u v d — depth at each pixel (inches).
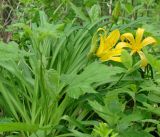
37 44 33.5
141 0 59.5
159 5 63.1
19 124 29.6
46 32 32.0
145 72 41.3
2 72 40.8
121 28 45.1
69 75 34.5
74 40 43.6
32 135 33.6
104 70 33.9
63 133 35.9
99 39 42.3
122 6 56.4
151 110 32.0
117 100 32.8
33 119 36.6
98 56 37.6
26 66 41.1
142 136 30.1
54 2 64.9
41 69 34.1
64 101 36.8
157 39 38.2
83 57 41.5
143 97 34.7
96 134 30.2
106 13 69.1
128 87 34.9
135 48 37.8
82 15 50.9
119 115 30.3
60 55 42.3
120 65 40.4
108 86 39.0
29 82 39.0
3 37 63.7
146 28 44.0
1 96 39.4
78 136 32.8
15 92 37.9
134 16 60.9
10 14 71.5
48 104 36.9
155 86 35.3
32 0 62.0
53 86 35.0
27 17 66.6
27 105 40.1
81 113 38.0
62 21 53.7
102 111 30.2
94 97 36.7
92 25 44.0
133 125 34.6
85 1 63.1
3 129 29.3
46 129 32.6
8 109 39.0
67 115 36.0
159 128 31.2
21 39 47.2
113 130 30.0
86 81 33.4
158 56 42.4
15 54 33.6
